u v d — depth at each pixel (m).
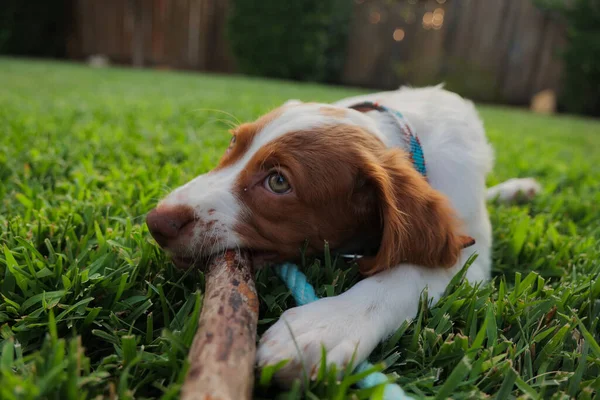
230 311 0.25
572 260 0.43
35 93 1.13
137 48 2.73
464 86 2.35
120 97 1.17
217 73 2.78
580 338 0.32
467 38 2.39
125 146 0.65
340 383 0.24
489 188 0.62
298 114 0.38
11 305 0.29
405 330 0.31
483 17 2.34
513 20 2.30
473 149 0.44
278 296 0.32
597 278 0.37
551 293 0.36
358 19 2.54
